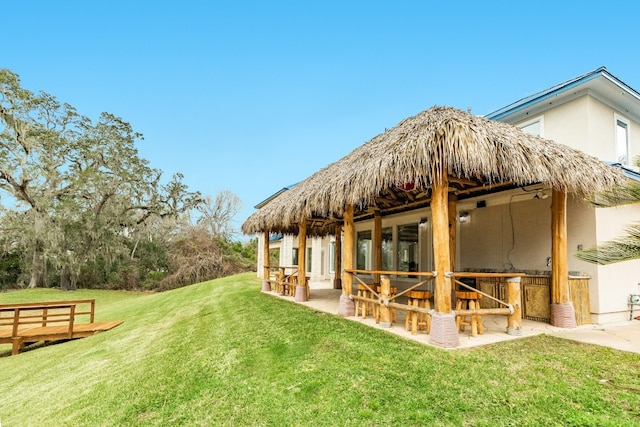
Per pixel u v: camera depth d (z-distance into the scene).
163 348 6.94
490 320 7.02
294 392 4.08
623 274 7.48
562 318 6.30
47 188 24.70
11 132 23.45
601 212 7.07
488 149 4.78
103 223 25.97
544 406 3.29
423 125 5.46
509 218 8.52
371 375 4.18
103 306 20.17
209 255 30.70
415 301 5.76
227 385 4.55
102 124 26.36
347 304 7.62
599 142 8.52
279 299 10.89
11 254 26.59
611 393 3.50
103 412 4.43
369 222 13.41
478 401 3.43
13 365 8.37
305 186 9.33
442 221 5.10
